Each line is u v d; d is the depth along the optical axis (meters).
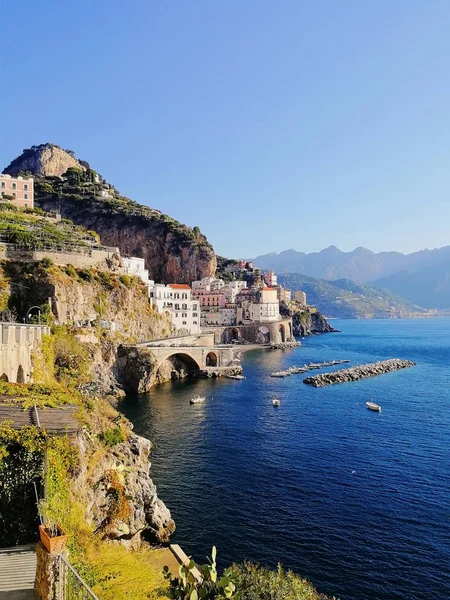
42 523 19.80
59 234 123.56
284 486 51.56
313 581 35.00
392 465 58.38
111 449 40.31
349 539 40.56
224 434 72.00
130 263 149.38
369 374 137.12
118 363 104.56
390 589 34.28
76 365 72.88
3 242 99.00
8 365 42.78
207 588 17.61
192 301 171.38
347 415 85.75
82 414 34.44
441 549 39.06
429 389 114.69
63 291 93.25
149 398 99.00
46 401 31.11
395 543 40.00
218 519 43.88
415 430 75.25
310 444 67.19
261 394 105.50
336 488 51.09
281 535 41.16
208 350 133.00
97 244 135.00
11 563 19.62
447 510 45.81
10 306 86.00
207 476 54.44
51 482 22.94
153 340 129.25
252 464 58.53
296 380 126.12
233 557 37.66
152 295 153.12
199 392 106.56
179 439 69.12
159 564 33.53
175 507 46.31
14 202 165.50
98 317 107.00
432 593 33.88
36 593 16.88
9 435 23.09
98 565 26.09
